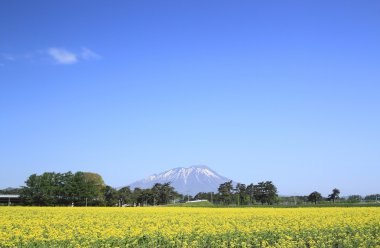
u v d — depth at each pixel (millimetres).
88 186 105688
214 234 26719
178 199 164500
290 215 41156
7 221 34344
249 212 48438
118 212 51469
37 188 101250
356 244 23703
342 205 73250
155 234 27031
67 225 32875
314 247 22656
